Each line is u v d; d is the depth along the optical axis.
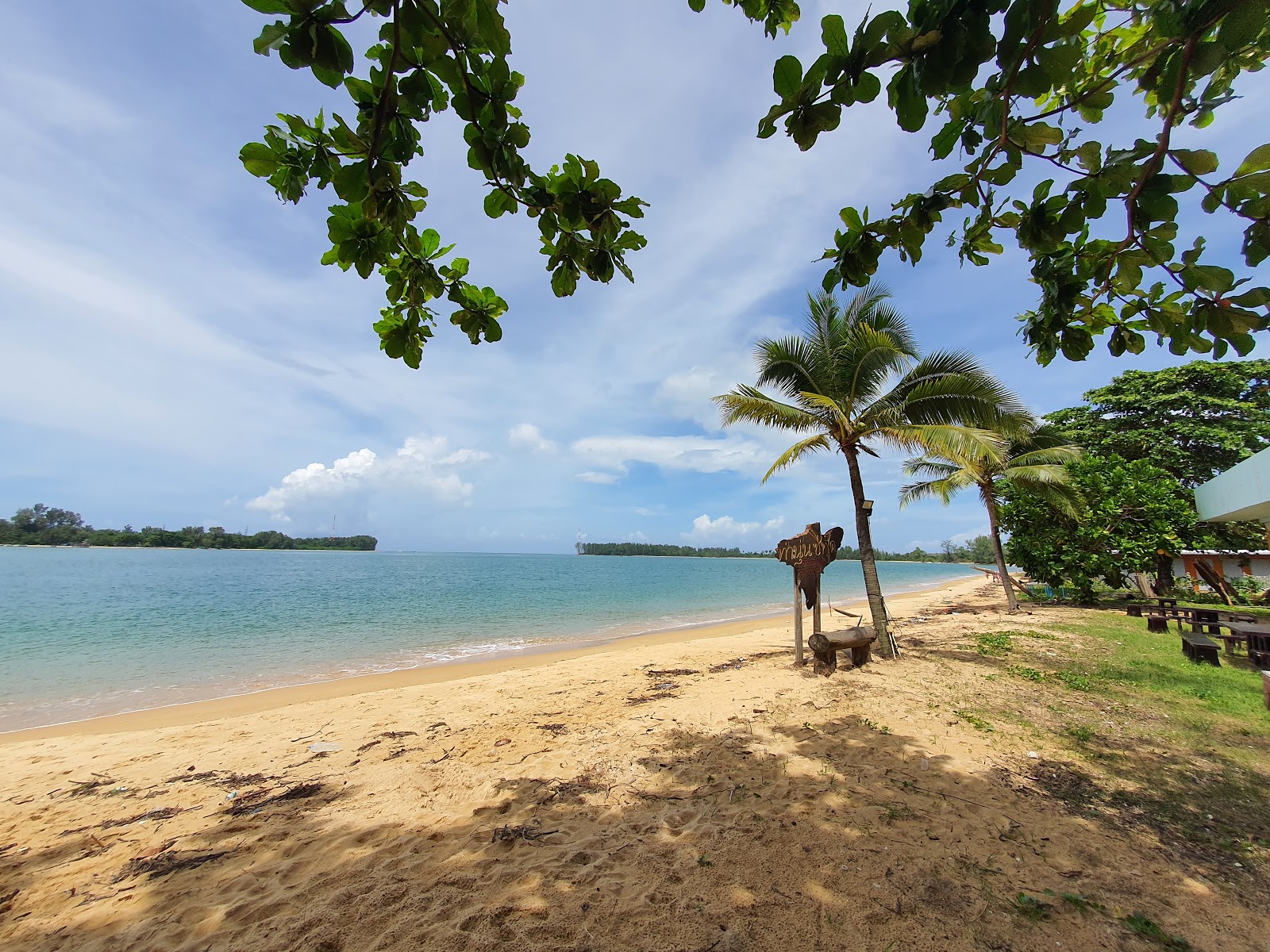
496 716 6.45
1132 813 3.71
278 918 2.79
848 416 9.32
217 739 5.86
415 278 2.60
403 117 1.84
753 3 2.12
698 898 2.83
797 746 5.03
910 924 2.60
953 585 45.12
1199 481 19.42
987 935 2.52
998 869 3.05
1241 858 3.18
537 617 19.98
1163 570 17.84
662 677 8.55
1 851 3.59
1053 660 8.80
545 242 2.32
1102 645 10.17
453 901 2.87
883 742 5.07
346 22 1.40
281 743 5.71
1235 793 4.00
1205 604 17.30
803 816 3.70
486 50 1.67
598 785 4.35
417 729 6.04
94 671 10.62
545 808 3.99
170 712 7.83
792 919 2.65
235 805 4.21
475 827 3.72
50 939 2.71
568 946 2.50
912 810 3.75
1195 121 2.07
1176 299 2.08
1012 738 5.17
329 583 34.59
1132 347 2.34
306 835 3.69
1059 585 18.17
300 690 9.12
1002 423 8.45
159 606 21.11
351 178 1.79
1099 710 6.06
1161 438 20.03
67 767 5.10
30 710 8.02
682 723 5.87
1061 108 1.74
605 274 2.33
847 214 2.16
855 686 7.08
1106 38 2.05
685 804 3.96
